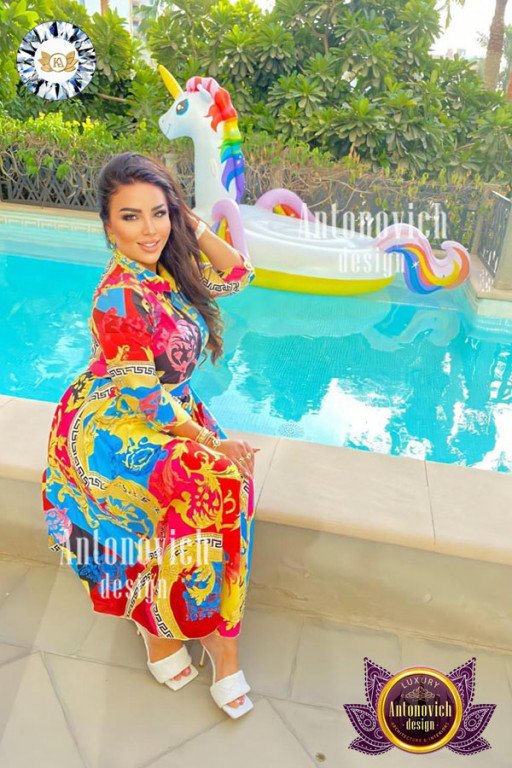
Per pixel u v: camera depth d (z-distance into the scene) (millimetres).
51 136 8148
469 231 7688
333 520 2072
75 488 1771
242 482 1715
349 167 7980
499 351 5320
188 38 10211
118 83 11109
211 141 6016
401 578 2107
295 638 2127
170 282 1707
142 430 1650
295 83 9391
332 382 4551
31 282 6438
